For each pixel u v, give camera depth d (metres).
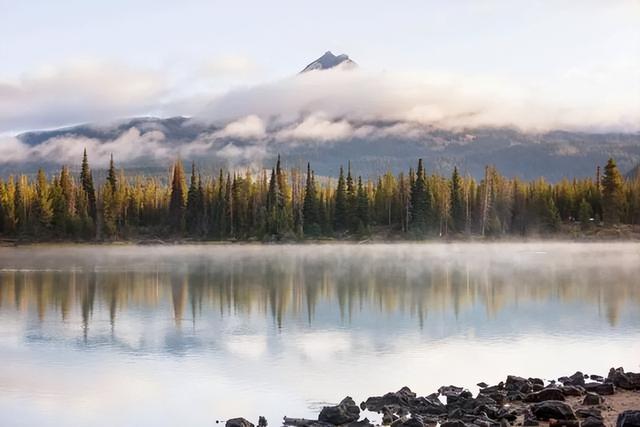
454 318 41.62
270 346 33.09
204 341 34.47
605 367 28.19
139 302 50.22
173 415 22.28
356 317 42.38
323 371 27.84
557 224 141.62
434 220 139.00
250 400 23.81
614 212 139.75
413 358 30.14
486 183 144.75
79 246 134.75
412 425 19.58
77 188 150.38
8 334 36.72
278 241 137.75
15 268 83.00
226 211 146.50
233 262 94.38
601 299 50.31
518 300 50.19
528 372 27.38
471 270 77.50
